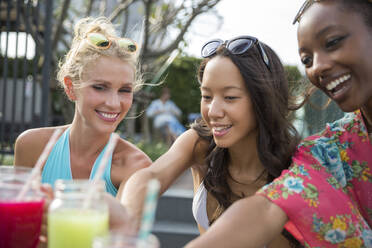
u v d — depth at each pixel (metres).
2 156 4.05
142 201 1.40
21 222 1.01
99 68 1.71
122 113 1.81
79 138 1.87
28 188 1.04
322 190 1.22
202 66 1.64
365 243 1.22
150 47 6.14
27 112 6.54
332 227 1.19
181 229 3.71
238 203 1.19
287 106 1.67
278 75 1.62
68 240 0.92
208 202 1.82
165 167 1.66
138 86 2.10
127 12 5.90
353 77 1.23
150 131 10.51
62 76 1.93
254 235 1.13
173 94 10.93
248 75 1.49
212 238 1.10
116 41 1.77
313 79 1.31
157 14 6.31
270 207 1.17
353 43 1.20
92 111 1.75
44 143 1.94
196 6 5.77
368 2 1.21
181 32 5.67
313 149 1.41
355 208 1.26
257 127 1.62
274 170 1.59
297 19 1.37
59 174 1.89
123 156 1.88
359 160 1.43
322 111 2.81
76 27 1.93
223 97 1.51
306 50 1.29
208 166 1.76
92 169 1.86
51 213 0.95
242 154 1.71
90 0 6.13
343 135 1.47
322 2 1.25
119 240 0.79
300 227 1.20
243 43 1.50
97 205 0.98
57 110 9.21
